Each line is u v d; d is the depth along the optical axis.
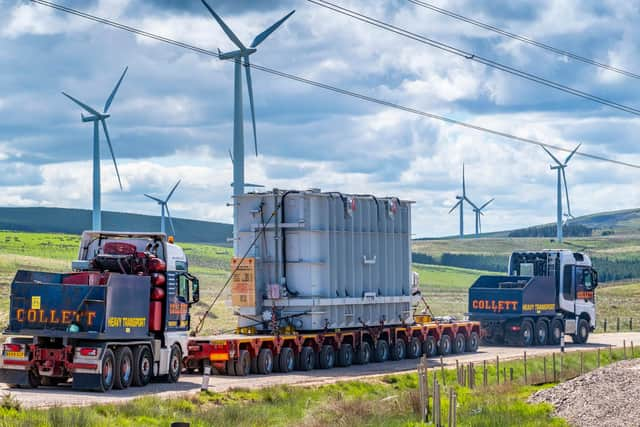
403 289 58.53
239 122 77.62
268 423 31.53
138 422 28.62
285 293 50.31
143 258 40.09
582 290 73.88
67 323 36.12
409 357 58.62
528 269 73.38
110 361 36.84
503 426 32.09
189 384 40.94
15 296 36.66
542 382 46.97
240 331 50.03
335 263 52.16
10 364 36.72
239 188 76.62
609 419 32.47
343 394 39.31
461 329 63.78
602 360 60.69
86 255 41.12
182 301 41.97
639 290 155.62
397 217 58.09
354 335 53.59
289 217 50.81
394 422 32.38
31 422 26.19
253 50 80.12
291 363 48.81
